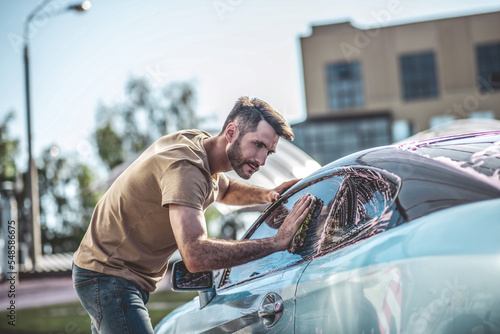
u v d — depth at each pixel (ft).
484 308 5.32
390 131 110.32
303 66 112.78
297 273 7.82
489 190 6.16
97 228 9.27
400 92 110.32
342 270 6.89
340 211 7.80
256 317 8.15
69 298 45.88
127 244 9.03
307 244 8.13
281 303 7.73
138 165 8.88
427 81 109.91
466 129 32.50
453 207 6.23
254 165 9.06
